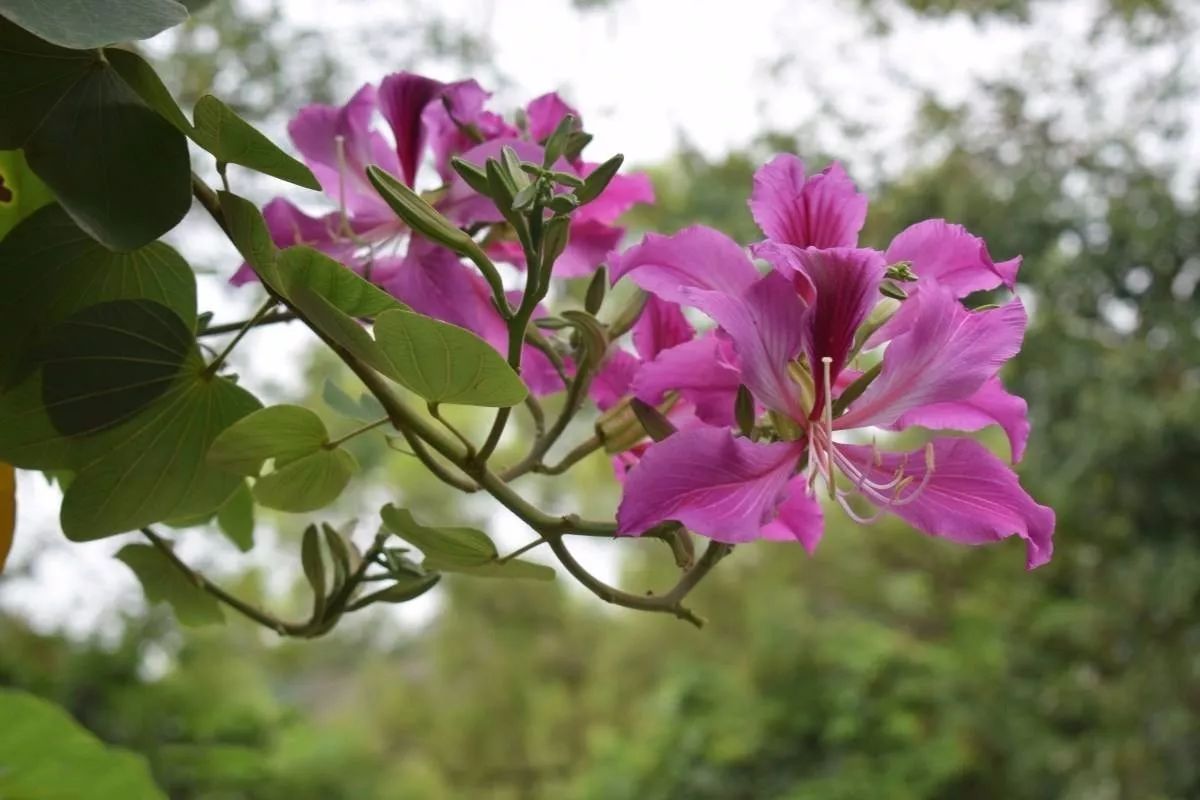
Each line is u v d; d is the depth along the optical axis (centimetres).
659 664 478
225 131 51
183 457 59
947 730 353
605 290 58
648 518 49
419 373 51
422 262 60
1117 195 348
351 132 64
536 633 545
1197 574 316
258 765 238
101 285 57
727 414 54
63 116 52
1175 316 332
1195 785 329
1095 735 347
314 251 50
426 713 532
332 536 61
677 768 356
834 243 55
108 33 49
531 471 58
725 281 53
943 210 371
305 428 56
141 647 242
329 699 624
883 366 53
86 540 59
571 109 64
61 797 73
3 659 228
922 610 411
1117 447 321
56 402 56
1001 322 53
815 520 58
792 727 354
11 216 60
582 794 388
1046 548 53
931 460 52
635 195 63
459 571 57
